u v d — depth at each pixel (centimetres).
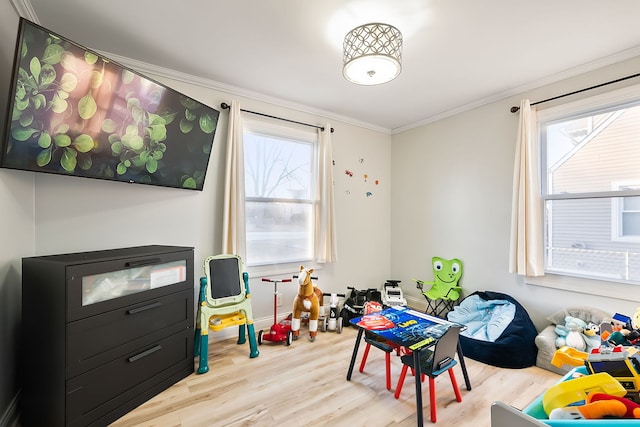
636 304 219
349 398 190
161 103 213
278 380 211
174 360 206
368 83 218
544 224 269
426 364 175
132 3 174
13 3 163
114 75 179
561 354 195
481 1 171
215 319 247
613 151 235
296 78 270
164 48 223
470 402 186
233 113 278
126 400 174
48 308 151
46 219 203
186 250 219
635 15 182
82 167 182
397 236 410
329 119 357
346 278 375
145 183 224
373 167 400
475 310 290
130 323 178
